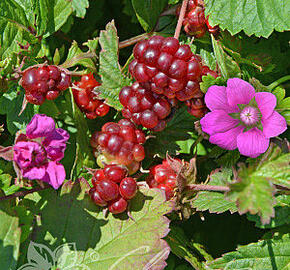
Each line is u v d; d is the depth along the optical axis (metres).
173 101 0.16
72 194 0.17
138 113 0.16
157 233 0.16
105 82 0.17
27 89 0.17
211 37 0.17
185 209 0.17
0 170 0.17
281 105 0.17
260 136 0.16
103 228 0.17
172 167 0.17
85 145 0.17
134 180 0.16
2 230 0.16
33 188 0.17
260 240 0.17
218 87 0.16
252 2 0.17
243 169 0.15
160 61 0.15
